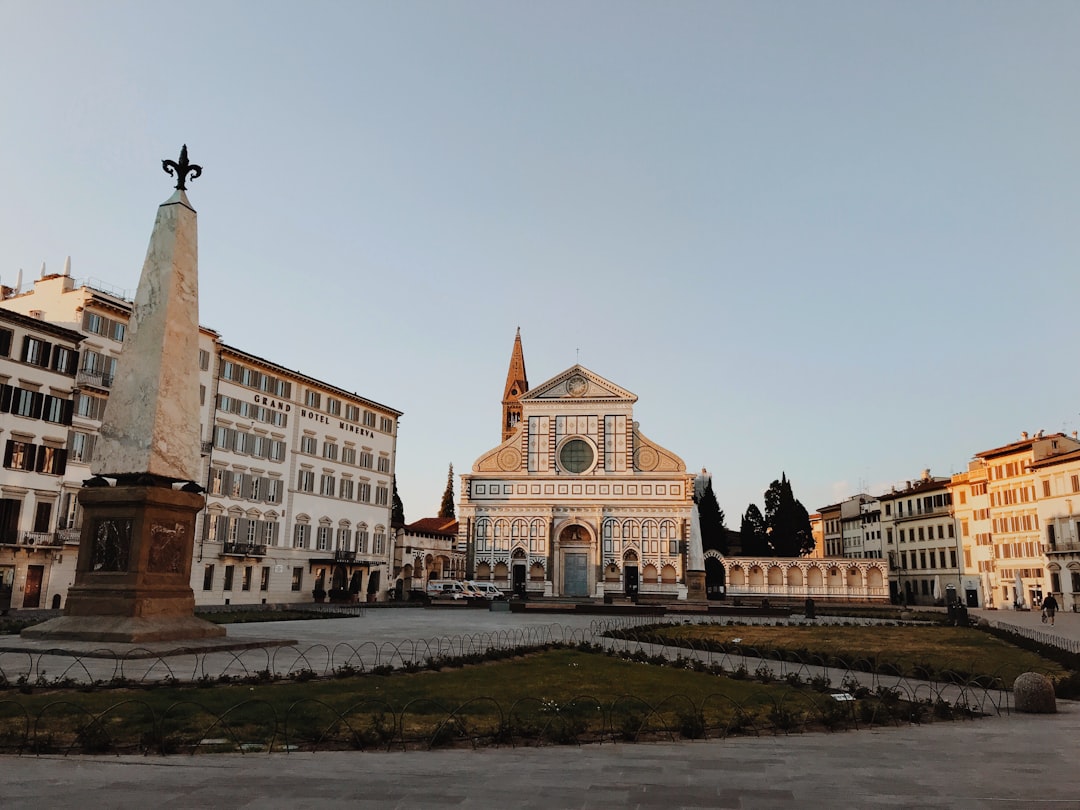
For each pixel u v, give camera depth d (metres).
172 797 10.10
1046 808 10.05
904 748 14.34
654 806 10.01
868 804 10.20
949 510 108.31
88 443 59.56
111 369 62.03
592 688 21.03
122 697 17.03
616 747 14.22
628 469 101.00
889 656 32.56
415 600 91.44
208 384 70.50
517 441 103.88
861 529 135.88
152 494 26.62
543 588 98.69
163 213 29.00
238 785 10.79
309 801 10.02
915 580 116.06
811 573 99.88
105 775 11.25
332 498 86.38
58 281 61.31
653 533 98.75
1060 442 89.62
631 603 83.25
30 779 10.97
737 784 11.29
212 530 70.00
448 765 12.38
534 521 100.62
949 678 25.33
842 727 16.75
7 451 53.66
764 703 19.19
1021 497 94.19
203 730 14.19
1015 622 63.25
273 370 78.69
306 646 29.58
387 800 10.12
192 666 22.64
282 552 78.50
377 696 18.11
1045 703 19.33
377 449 95.12
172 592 27.34
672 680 23.30
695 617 64.31
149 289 28.56
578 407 103.50
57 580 56.44
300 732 14.39
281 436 79.44
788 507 118.44
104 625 25.52
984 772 12.24
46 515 56.06
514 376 154.50
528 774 11.80
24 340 55.25
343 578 87.19
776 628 50.69
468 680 21.81
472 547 101.00
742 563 101.06
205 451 69.62
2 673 18.61
